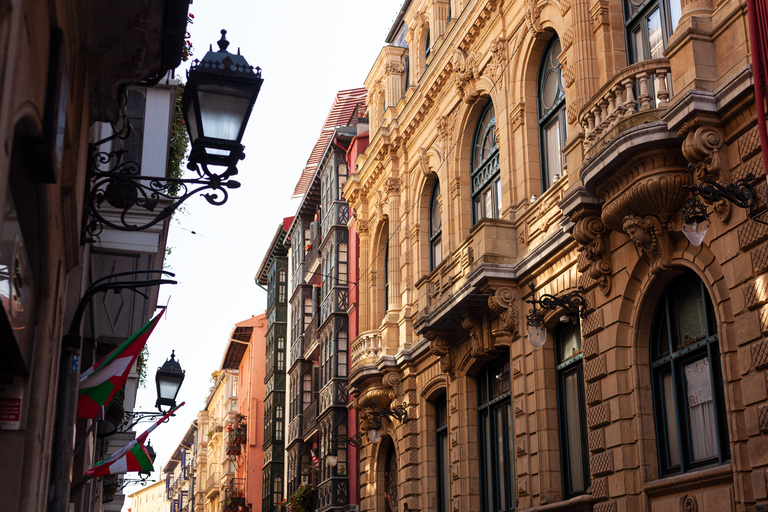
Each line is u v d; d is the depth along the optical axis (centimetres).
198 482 7294
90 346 1329
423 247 2266
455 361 1920
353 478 2891
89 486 1590
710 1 1069
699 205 827
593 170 1156
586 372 1302
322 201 3525
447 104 2088
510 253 1658
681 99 1008
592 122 1220
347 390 3048
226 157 698
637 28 1345
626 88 1145
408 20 2509
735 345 986
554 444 1496
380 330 2459
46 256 486
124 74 682
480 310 1747
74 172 557
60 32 418
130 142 1120
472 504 1809
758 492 912
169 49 675
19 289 416
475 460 1839
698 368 1110
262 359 5578
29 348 496
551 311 1508
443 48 2069
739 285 976
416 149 2322
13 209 389
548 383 1524
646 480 1150
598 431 1252
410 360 2228
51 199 445
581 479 1432
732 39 1008
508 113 1745
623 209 1147
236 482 5681
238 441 5462
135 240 1100
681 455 1113
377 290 2623
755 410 931
